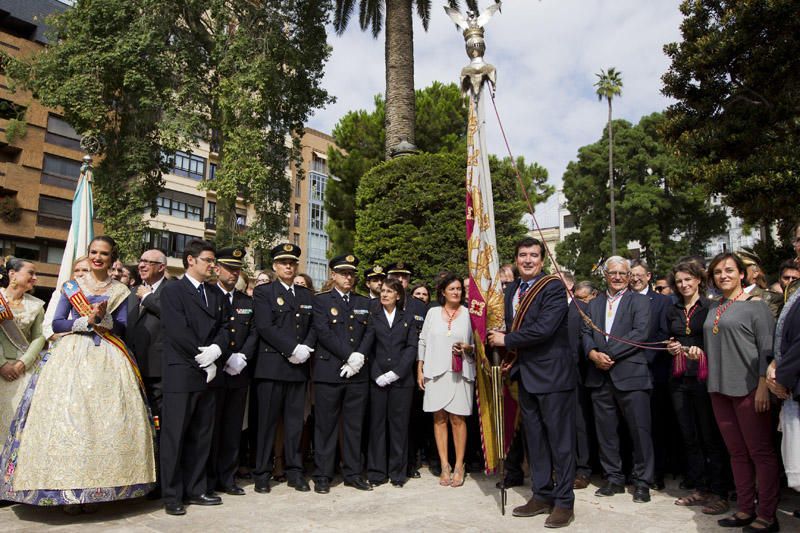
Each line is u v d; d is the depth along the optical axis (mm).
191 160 33438
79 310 4410
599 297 5613
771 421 4000
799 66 10289
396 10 12508
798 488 3492
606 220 34531
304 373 5441
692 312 5098
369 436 5699
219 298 5047
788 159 9773
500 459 4469
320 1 15938
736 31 10781
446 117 16453
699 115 11984
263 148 14523
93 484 4039
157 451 4910
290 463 5402
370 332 5645
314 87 16359
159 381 5211
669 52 12367
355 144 17125
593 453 6090
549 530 3969
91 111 13852
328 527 4016
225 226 15523
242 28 14531
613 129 34625
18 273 5223
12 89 15938
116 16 13844
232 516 4312
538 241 4645
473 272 4938
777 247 12773
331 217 17703
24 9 28250
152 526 4031
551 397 4254
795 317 3600
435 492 5195
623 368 5016
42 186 28312
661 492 5285
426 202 10172
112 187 14867
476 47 5180
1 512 4406
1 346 4922
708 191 11227
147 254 5562
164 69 14148
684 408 5078
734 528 4047
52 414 4125
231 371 5039
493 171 13234
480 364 4816
